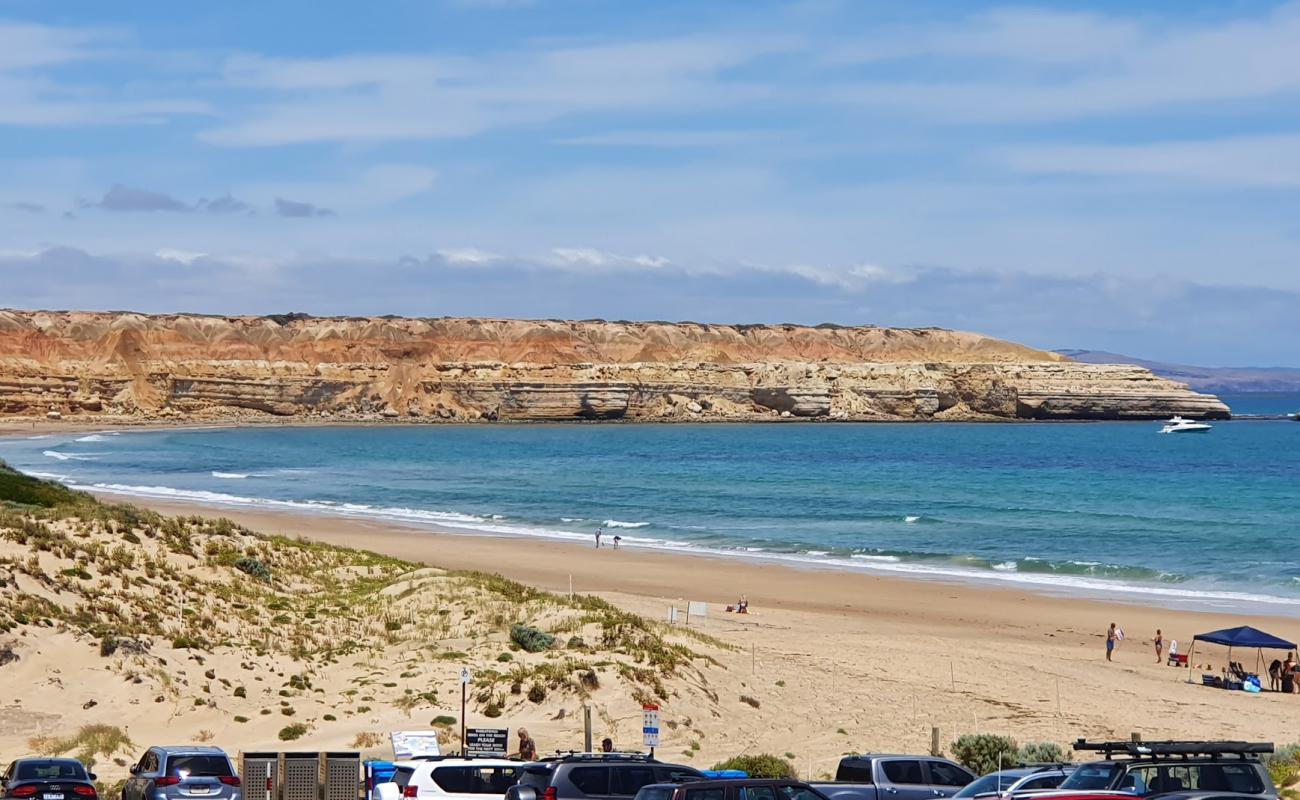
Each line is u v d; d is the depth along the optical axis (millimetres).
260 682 35188
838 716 35594
